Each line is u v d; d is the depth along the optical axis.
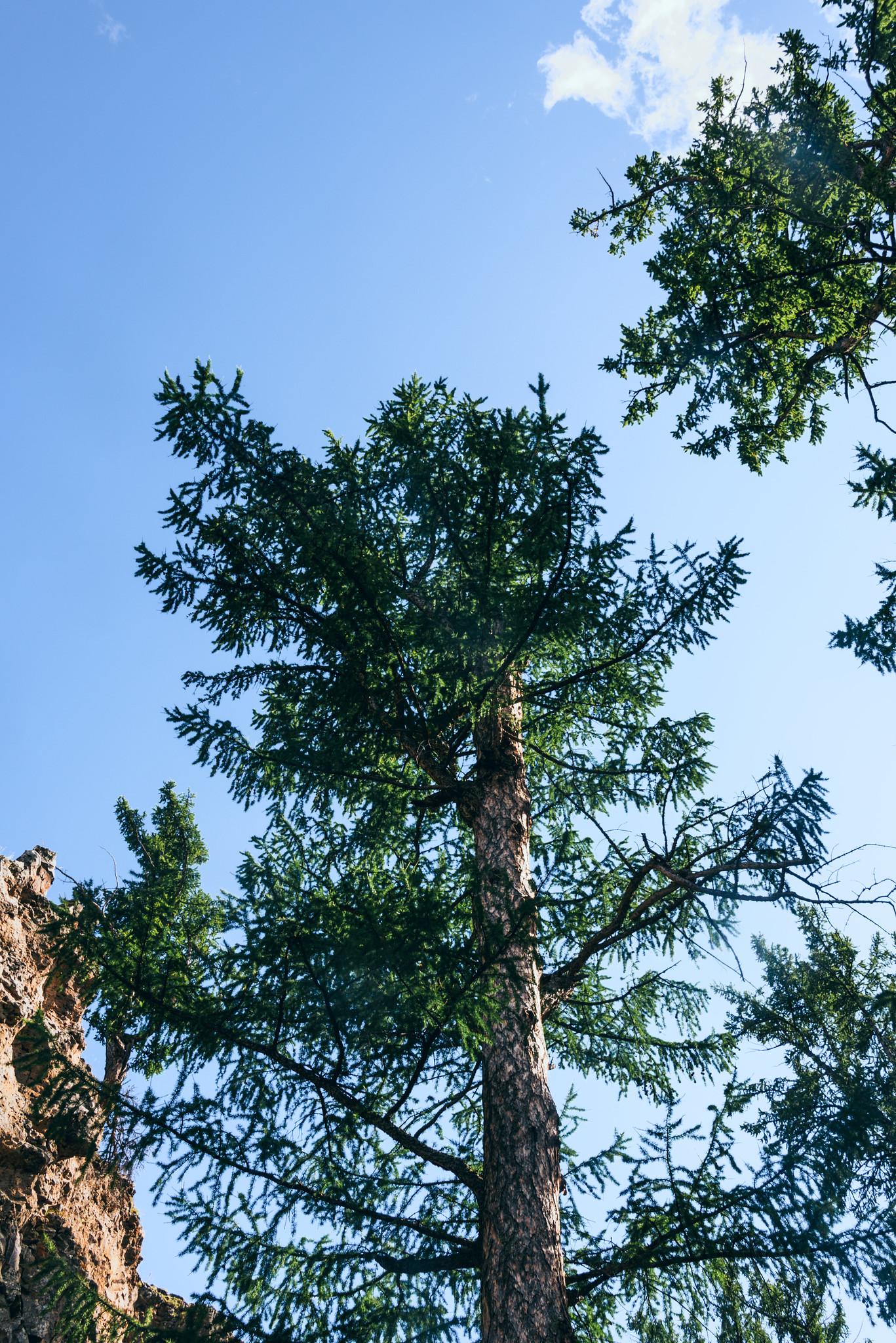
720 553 7.10
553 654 9.23
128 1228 14.36
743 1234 5.71
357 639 7.74
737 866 7.03
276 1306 5.97
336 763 8.04
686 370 13.12
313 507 7.75
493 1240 6.03
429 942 6.04
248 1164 5.84
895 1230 5.46
